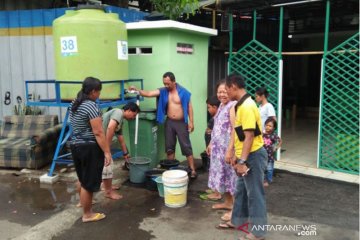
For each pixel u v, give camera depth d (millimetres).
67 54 5227
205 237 3900
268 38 8734
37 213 4500
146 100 6305
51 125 6715
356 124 5906
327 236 3934
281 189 5348
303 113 12117
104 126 4582
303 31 10344
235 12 6863
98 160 4086
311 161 6648
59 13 6953
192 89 6719
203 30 6539
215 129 4391
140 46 6234
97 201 4824
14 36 7289
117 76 5477
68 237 3910
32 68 7285
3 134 6797
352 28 9523
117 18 5637
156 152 6082
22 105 7430
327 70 6012
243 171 3600
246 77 6828
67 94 5340
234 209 3971
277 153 6660
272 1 6188
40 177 5523
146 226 4148
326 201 4902
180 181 4559
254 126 3535
